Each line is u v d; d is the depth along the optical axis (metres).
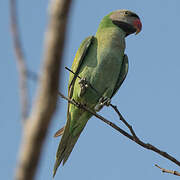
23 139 3.67
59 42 3.75
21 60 4.06
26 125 3.71
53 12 3.76
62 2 3.73
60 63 3.78
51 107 3.76
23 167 3.56
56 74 3.77
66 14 3.76
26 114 3.79
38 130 3.68
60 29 3.75
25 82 3.95
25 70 4.01
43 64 3.77
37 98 3.78
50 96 3.76
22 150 3.63
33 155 3.61
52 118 3.76
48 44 3.76
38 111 3.73
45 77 3.77
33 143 3.64
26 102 3.84
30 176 3.56
